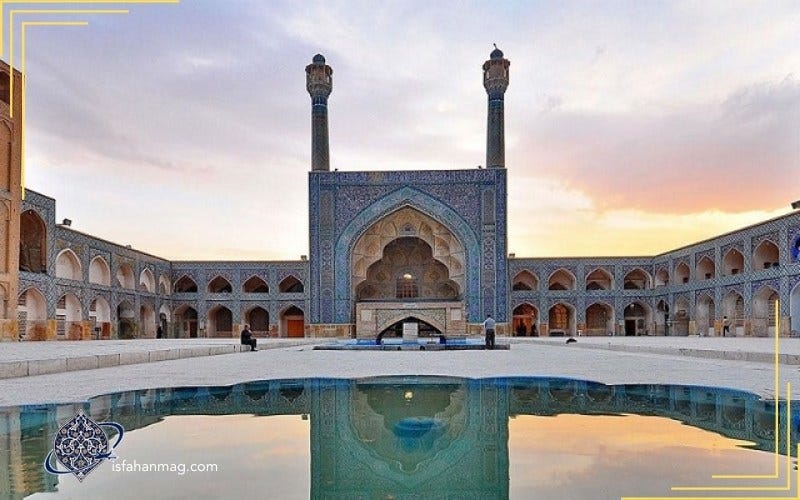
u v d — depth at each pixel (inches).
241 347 439.8
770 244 699.4
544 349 429.4
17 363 205.5
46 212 641.6
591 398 139.8
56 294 654.5
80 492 63.2
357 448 86.4
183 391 158.7
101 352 323.3
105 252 761.0
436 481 68.1
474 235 804.6
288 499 60.8
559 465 75.0
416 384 174.1
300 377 195.3
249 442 90.0
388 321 653.9
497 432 96.9
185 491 63.5
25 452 82.4
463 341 573.0
